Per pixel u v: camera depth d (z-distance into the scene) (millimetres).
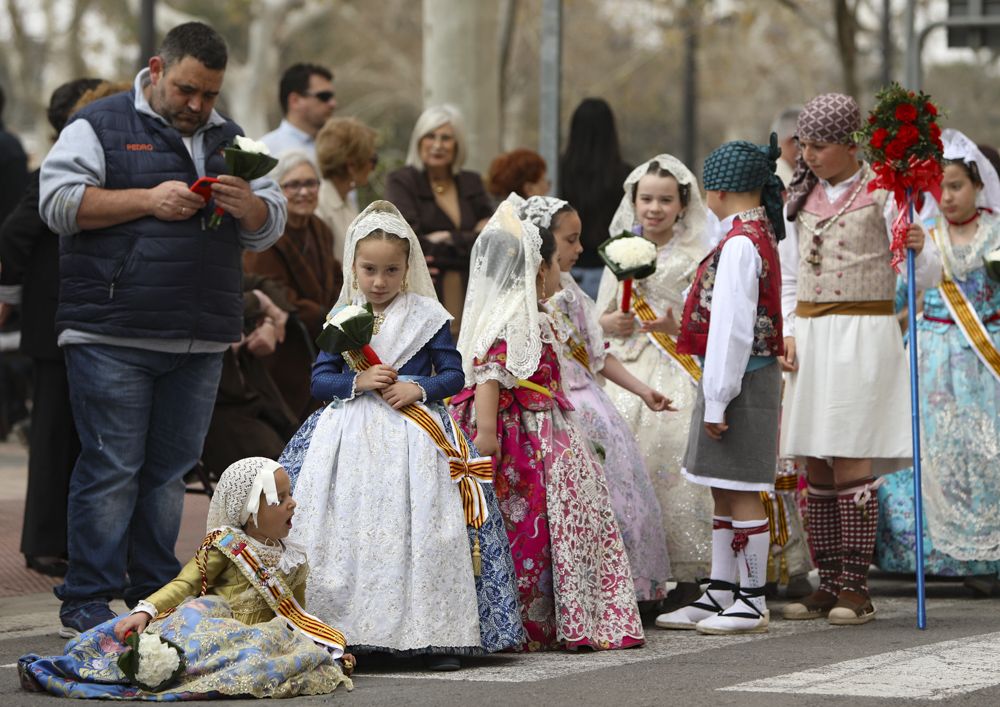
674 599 15195
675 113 97875
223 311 13594
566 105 79688
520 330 13109
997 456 15945
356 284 12859
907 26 28438
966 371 16156
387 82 82438
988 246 16188
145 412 13547
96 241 13227
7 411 31406
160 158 13438
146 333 13227
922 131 13906
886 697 10336
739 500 13617
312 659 11078
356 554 12016
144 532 13914
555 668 12016
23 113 83812
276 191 14070
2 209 23109
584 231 18531
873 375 14180
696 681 11148
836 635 13359
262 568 11367
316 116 21672
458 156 20109
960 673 11203
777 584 16109
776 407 13578
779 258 13867
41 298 15320
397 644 11828
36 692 11188
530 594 13047
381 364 12391
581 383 14305
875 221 14344
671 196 15477
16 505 22266
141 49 37250
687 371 15320
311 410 17781
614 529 13430
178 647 10914
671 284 15523
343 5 78812
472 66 28594
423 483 12148
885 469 14570
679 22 63750
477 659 12578
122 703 10812
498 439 13289
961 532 15922
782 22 72875
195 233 13359
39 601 15461
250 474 11445
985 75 112188
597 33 82312
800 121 14461
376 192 31547
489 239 13297
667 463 15102
